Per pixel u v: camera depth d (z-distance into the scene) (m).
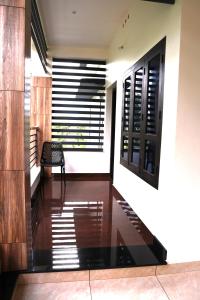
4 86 1.82
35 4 2.97
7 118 1.85
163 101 2.40
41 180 5.15
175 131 2.12
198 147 2.15
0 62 1.79
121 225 3.05
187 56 2.07
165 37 2.36
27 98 1.97
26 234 1.99
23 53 1.80
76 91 5.47
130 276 2.14
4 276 1.97
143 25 2.99
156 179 2.55
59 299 1.85
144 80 2.94
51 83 5.36
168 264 2.19
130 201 3.61
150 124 2.84
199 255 2.24
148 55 2.80
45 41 4.68
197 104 2.12
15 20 1.77
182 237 2.20
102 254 2.33
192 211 2.19
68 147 5.56
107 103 5.53
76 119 5.53
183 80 2.08
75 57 5.36
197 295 1.93
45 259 2.21
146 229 2.90
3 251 1.97
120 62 4.20
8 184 1.91
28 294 1.89
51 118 5.42
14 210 1.94
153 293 1.94
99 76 5.50
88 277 2.08
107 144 5.62
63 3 3.40
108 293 1.93
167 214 2.26
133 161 3.53
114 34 4.58
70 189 4.59
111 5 3.50
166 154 2.31
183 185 2.16
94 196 4.19
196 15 2.05
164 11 2.37
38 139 5.36
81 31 4.45
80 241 2.61
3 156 1.88
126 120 3.91
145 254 2.34
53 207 3.65
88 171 5.66
